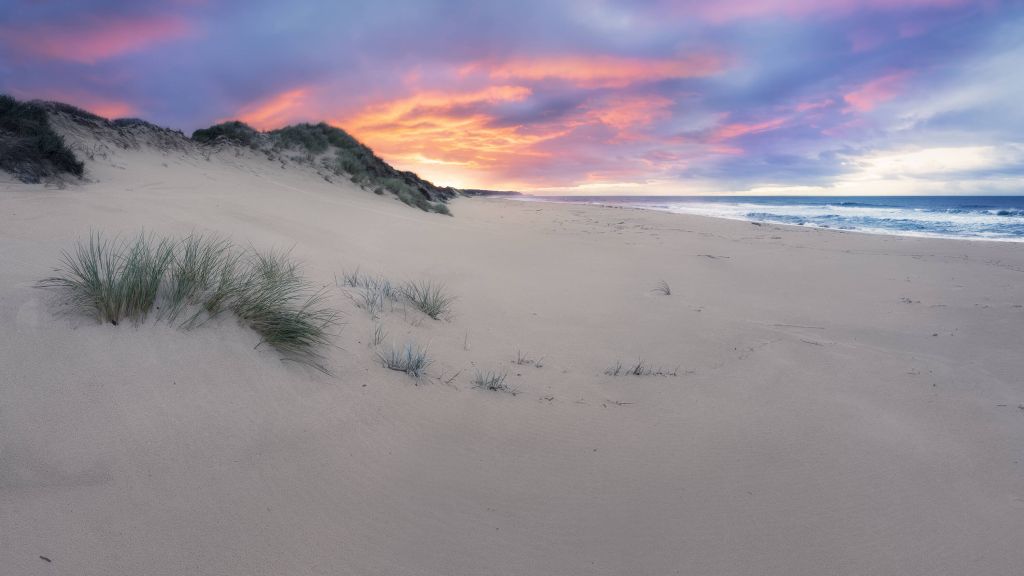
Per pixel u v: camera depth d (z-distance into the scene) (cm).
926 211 3559
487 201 3797
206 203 801
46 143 770
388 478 256
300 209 1023
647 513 251
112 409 241
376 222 1108
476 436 319
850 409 385
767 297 830
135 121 1311
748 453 318
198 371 287
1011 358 514
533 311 671
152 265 346
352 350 391
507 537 225
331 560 193
